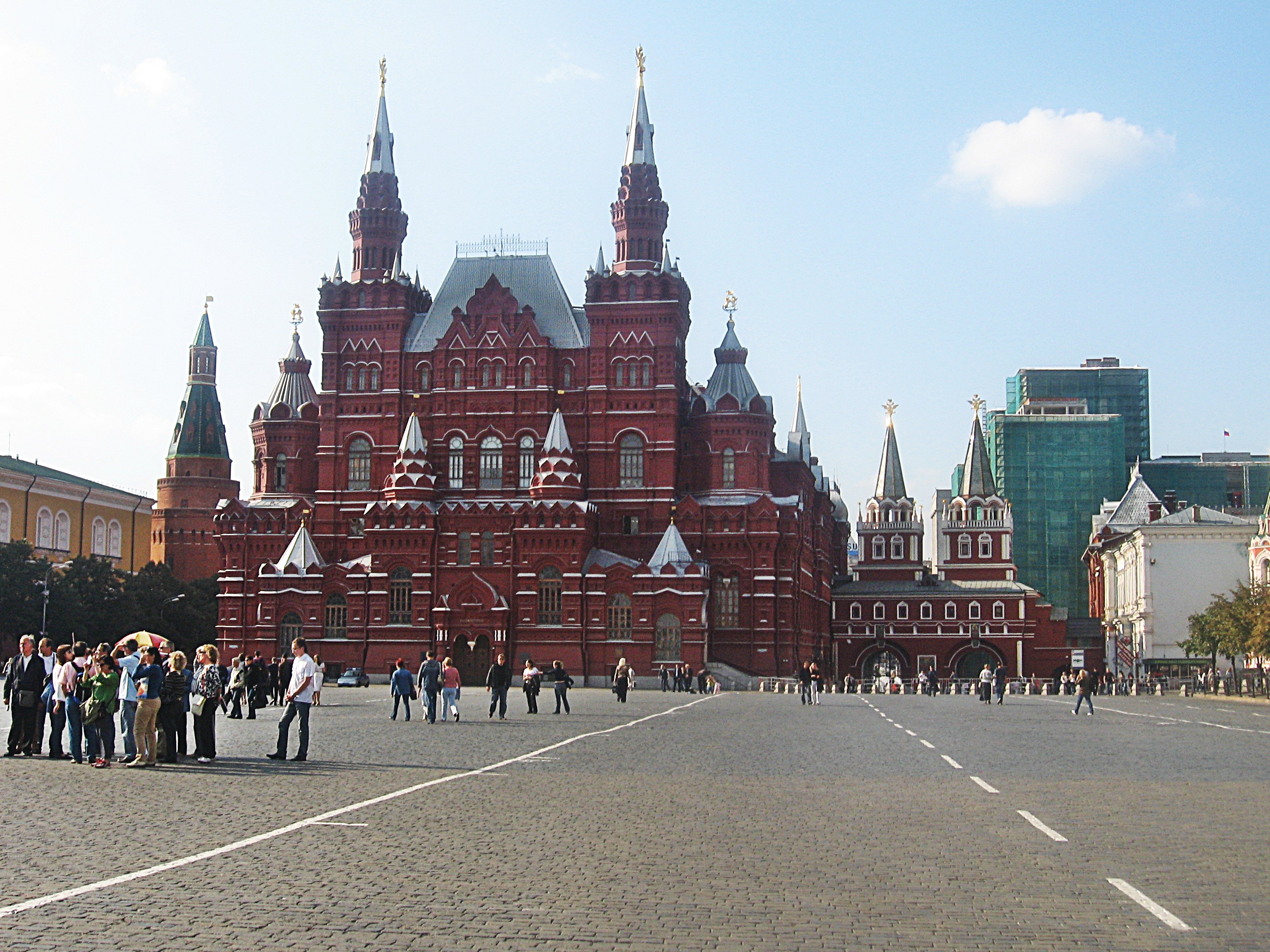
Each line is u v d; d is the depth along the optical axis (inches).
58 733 1550.2
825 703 3725.4
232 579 5639.8
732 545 5462.6
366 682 5123.0
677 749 1768.0
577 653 5196.9
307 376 6259.8
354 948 607.2
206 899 704.4
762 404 5669.3
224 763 1497.3
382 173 5910.4
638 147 5782.5
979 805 1126.4
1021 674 7317.9
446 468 5595.5
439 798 1161.4
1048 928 655.1
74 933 627.2
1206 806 1120.8
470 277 5841.5
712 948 616.1
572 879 773.3
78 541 7475.4
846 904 709.3
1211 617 5315.0
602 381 5561.0
